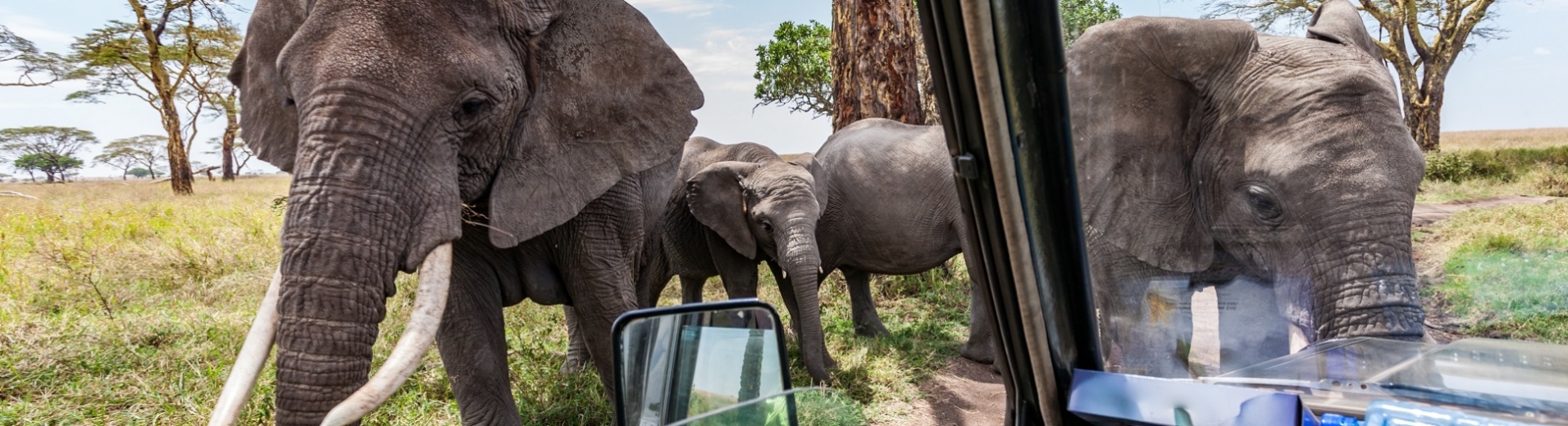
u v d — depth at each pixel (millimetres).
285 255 3008
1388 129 2545
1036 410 1112
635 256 4910
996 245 970
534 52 3910
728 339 1803
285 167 3861
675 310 1817
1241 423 1021
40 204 16328
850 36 10703
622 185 4605
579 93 4086
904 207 7156
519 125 3887
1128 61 2709
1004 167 904
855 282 7914
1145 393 1063
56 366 5184
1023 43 901
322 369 2914
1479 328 1803
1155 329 1877
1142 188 2621
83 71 31656
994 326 1068
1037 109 927
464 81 3422
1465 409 1132
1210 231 2744
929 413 5609
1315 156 2557
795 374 6293
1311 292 2508
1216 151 2770
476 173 3703
